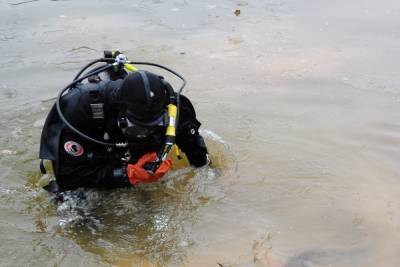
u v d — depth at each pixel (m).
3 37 5.93
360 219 3.16
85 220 3.18
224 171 3.60
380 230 3.07
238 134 4.07
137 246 2.98
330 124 4.22
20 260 2.85
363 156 3.79
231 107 4.49
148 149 3.15
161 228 3.11
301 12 6.79
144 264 2.85
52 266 2.82
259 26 6.31
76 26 6.28
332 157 3.78
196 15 6.67
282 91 4.79
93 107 2.95
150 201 3.34
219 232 3.07
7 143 3.96
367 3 7.12
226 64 5.34
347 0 7.25
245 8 6.95
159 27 6.28
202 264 2.83
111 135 3.05
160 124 2.90
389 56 5.45
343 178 3.55
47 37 5.94
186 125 3.34
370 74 5.08
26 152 3.86
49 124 3.17
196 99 4.63
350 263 2.82
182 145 3.42
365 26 6.27
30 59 5.40
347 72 5.13
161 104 2.80
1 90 4.77
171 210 3.26
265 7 6.99
